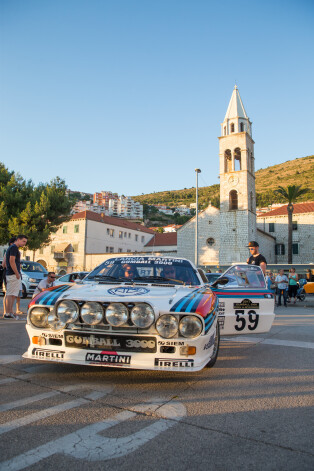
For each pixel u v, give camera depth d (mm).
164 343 3576
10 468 2193
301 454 2455
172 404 3332
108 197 169000
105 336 3666
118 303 3643
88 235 47156
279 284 16312
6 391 3602
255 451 2482
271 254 43656
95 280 4961
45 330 3867
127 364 3576
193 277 5125
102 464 2270
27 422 2855
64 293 4098
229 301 5785
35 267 16438
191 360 3568
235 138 35156
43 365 4648
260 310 5945
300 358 5312
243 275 6211
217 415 3105
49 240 31422
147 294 3990
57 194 30203
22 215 27953
